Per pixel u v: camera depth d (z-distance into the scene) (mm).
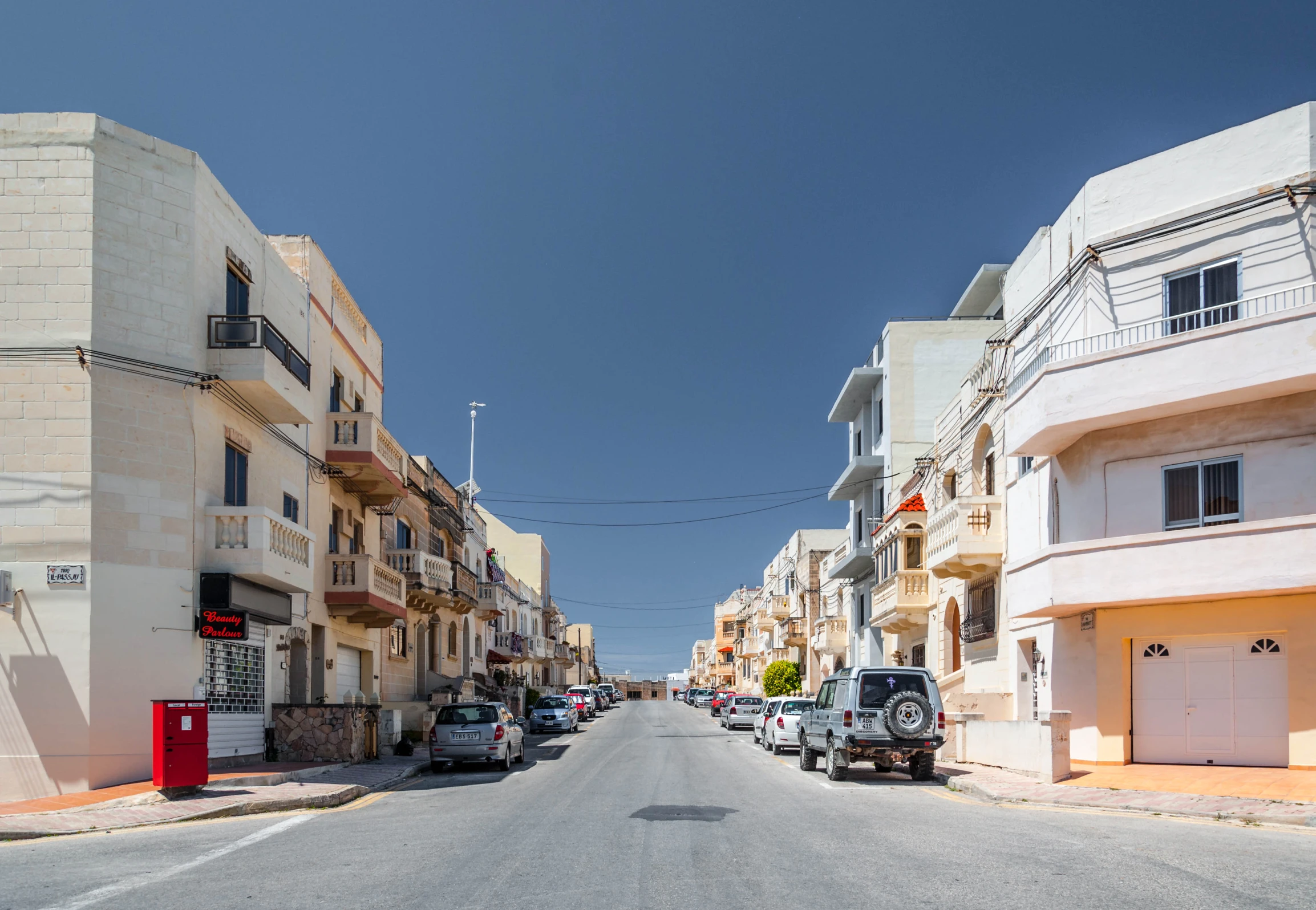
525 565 84750
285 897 8359
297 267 25391
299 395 21359
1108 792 16203
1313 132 17797
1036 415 20000
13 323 17266
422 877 9203
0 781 16203
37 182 17625
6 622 16609
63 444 17094
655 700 176625
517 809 14719
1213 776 16891
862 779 20078
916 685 19641
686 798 15812
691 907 7867
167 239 18469
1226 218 18547
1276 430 17578
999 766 20219
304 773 19047
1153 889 8422
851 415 46750
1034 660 23766
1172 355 17969
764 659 80312
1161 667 19297
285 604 21516
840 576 48125
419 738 29141
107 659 16906
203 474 18828
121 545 17297
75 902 8250
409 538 36531
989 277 39219
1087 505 20047
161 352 18141
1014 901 8008
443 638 40250
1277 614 17625
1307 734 17000
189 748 15641
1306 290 17375
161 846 11477
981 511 25594
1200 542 17469
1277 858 10062
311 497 25203
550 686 89750
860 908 7766
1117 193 20312
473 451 50219
